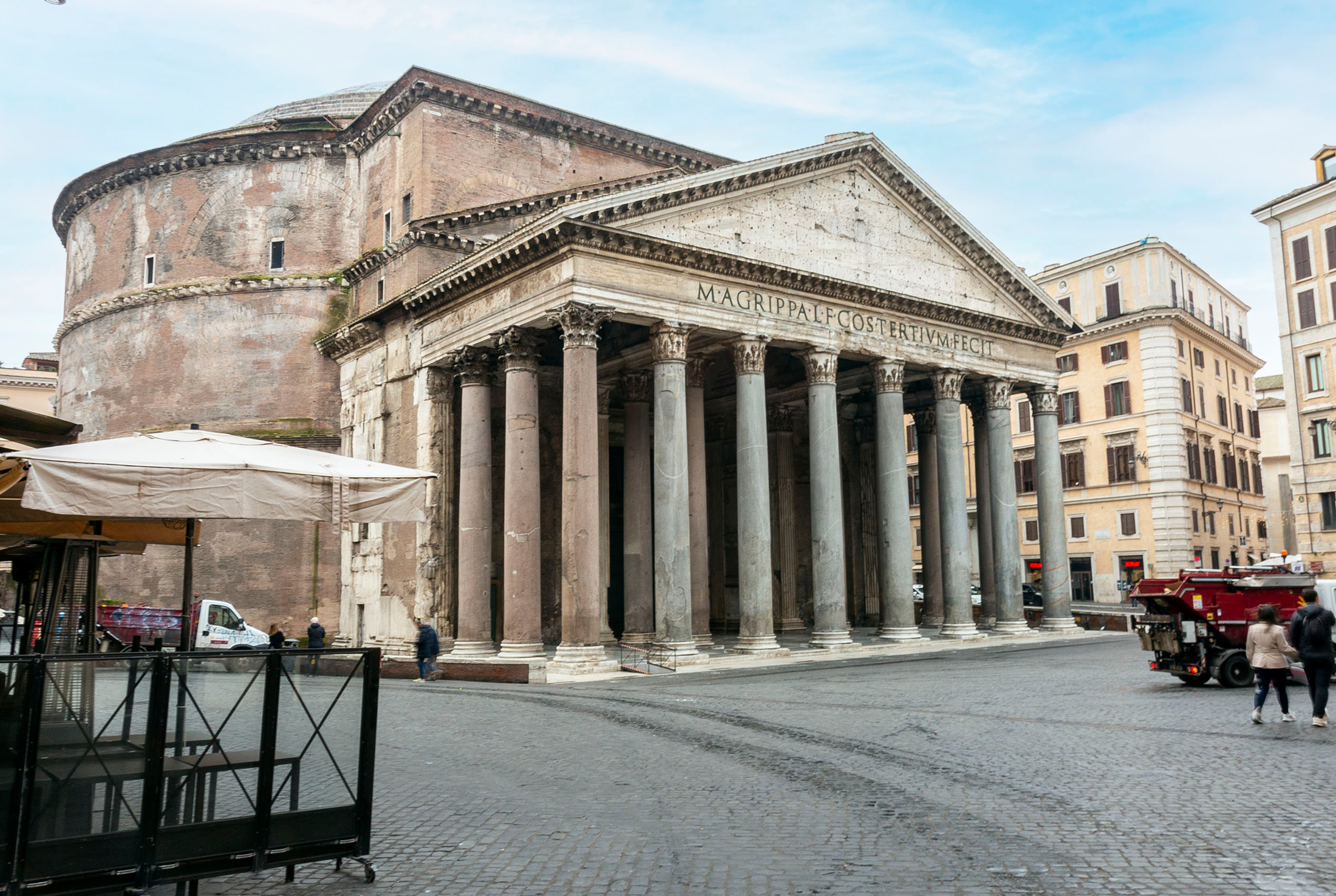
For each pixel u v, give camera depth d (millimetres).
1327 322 41312
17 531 11023
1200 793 10133
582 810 10023
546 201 34250
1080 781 10914
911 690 20250
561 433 35531
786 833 9000
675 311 26891
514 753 13586
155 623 31672
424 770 12328
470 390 29641
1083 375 55031
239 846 7078
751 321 28406
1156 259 52219
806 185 30359
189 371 39250
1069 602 36000
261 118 48062
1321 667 14070
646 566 31312
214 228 40375
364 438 35750
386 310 33188
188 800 6930
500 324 27922
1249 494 58938
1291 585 20031
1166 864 7762
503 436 33969
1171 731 14156
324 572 36812
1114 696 18469
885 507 31453
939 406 33438
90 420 42125
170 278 40625
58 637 11633
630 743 14320
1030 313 36438
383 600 33125
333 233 39812
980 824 9164
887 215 32438
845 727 15438
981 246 34344
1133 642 32969
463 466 29328
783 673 24766
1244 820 9047
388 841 8859
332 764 7555
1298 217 42719
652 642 29078
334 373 38406
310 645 30078
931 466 40344
